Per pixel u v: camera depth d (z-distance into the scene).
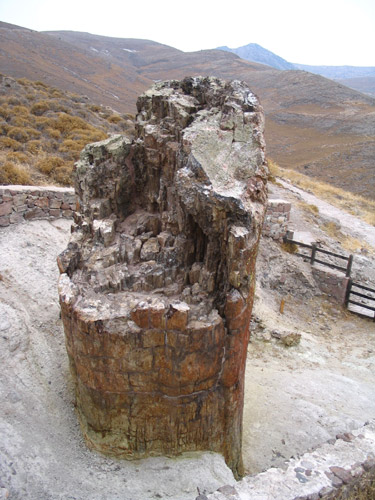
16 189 10.11
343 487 3.97
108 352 4.51
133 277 5.23
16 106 21.38
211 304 4.83
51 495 4.43
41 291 8.13
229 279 4.65
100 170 6.21
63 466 4.83
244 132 5.40
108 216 6.23
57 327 7.27
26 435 5.13
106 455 5.01
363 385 8.57
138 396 4.74
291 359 9.36
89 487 4.59
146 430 4.89
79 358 4.73
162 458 4.97
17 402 5.61
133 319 4.42
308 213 18.52
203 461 4.95
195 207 4.79
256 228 4.73
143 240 5.93
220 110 5.85
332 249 15.54
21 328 6.84
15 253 9.04
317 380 8.48
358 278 14.04
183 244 5.30
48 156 16.41
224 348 4.78
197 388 4.75
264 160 5.30
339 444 4.48
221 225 4.75
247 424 6.85
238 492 3.80
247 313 4.89
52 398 5.85
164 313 4.38
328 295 12.82
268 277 12.73
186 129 5.25
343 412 7.47
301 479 3.98
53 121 20.58
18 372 6.10
